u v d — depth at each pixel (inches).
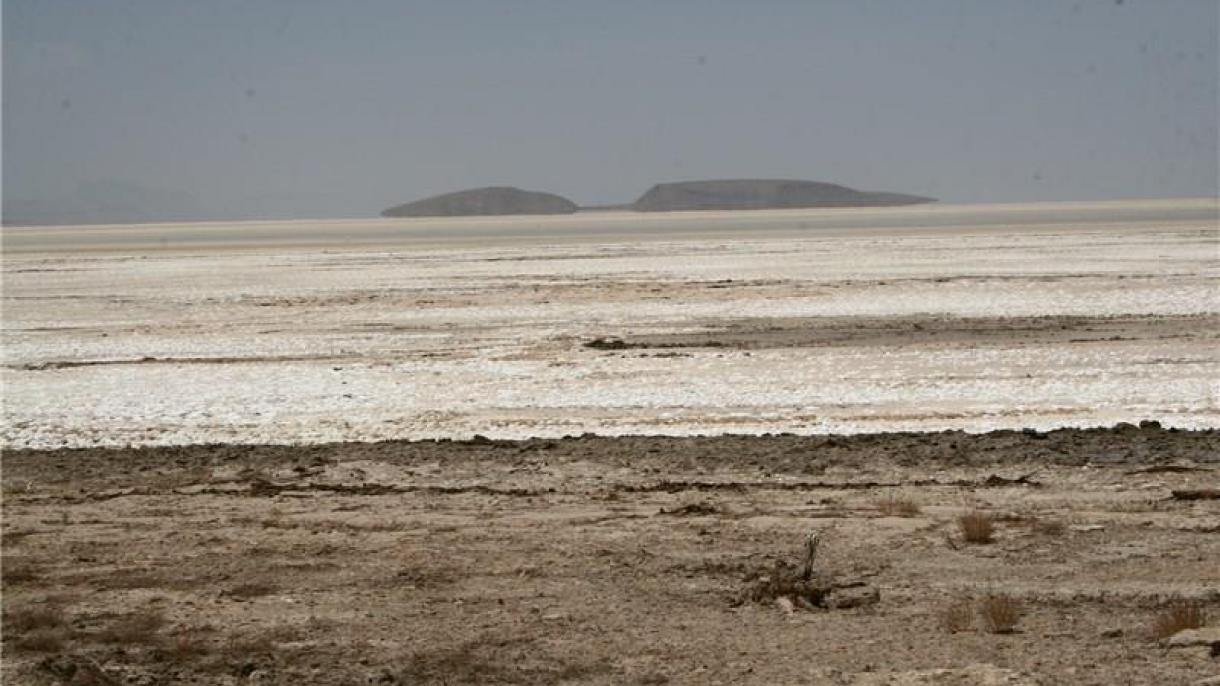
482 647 509.0
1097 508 701.3
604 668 481.4
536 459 880.9
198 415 1155.3
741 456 865.5
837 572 594.2
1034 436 895.7
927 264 2947.8
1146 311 1820.9
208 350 1644.9
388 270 3257.9
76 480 869.8
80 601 591.8
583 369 1366.9
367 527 711.1
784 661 481.7
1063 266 2746.1
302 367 1445.6
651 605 556.4
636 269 3056.1
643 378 1294.3
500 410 1139.9
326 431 1059.9
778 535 662.5
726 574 599.2
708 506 725.3
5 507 789.9
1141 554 609.3
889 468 820.6
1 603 588.4
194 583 615.2
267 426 1091.3
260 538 693.3
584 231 6948.8
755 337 1631.4
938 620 524.1
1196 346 1409.9
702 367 1354.6
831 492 757.9
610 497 762.2
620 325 1830.7
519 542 666.8
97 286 2866.6
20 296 2605.8
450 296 2384.4
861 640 502.3
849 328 1702.8
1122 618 521.0
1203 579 569.0
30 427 1119.6
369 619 550.3
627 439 937.5
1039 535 646.5
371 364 1457.9
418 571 619.2
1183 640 482.6
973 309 1921.8
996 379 1221.1
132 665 505.0
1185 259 2854.3
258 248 5206.7
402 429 1059.9
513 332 1771.7
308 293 2544.3
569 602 564.1
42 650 524.4
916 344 1498.5
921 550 627.8
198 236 7751.0
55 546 689.6
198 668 499.8
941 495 740.7
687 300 2174.0
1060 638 497.0
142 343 1742.1
